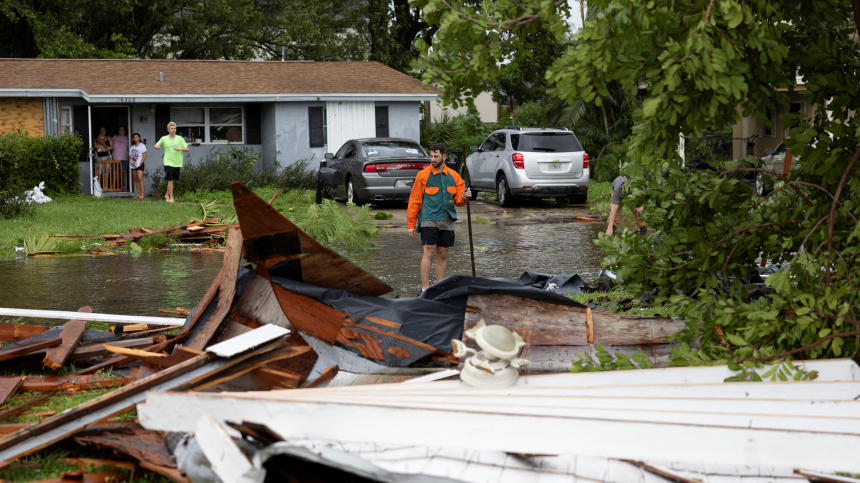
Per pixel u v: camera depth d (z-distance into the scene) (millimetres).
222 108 23797
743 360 3947
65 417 3350
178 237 12836
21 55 34688
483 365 3986
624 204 4949
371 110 24547
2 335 5465
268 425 2963
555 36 3980
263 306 4906
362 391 3535
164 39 37156
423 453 3131
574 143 18547
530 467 3035
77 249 11641
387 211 17906
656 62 3930
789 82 4410
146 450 3324
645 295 6938
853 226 4520
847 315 4121
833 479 3074
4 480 3203
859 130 4129
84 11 33656
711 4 3549
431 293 5441
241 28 34500
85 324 5559
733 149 20969
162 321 5863
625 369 4191
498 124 42125
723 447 2918
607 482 2963
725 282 4938
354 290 5344
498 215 17141
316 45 35781
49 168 19609
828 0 4352
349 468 2691
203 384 3848
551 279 8102
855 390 3684
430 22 4465
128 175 22062
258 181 22578
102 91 21219
